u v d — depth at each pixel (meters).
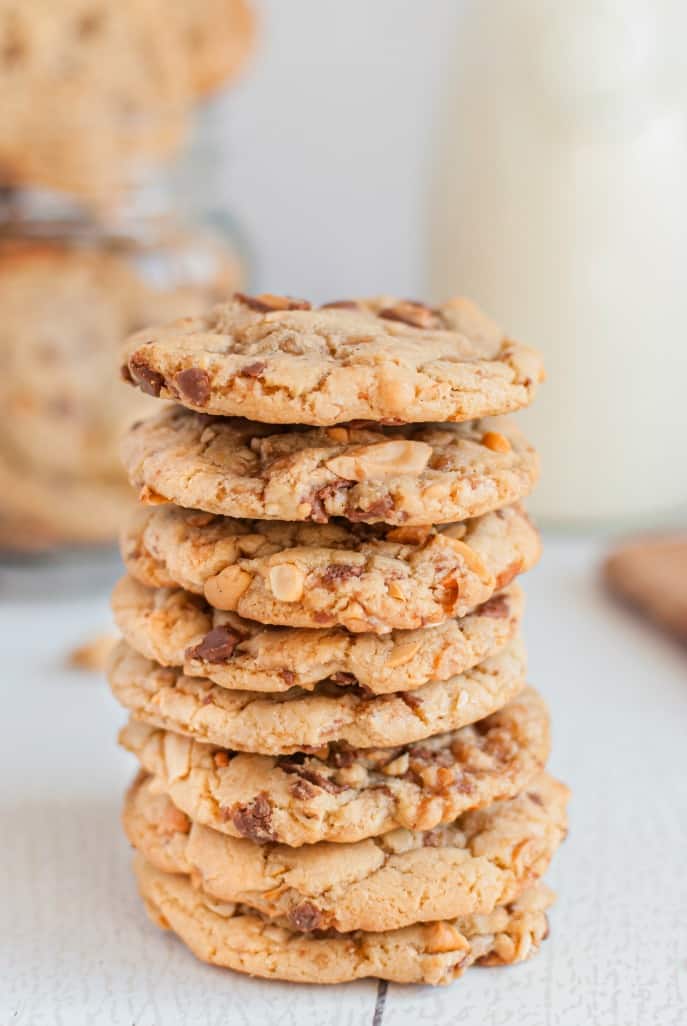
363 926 0.40
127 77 0.58
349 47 0.69
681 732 0.50
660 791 0.47
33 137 0.56
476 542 0.40
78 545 0.59
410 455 0.39
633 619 0.58
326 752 0.40
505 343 0.41
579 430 0.62
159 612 0.41
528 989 0.40
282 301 0.41
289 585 0.39
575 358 0.62
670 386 0.62
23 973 0.41
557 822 0.42
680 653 0.55
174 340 0.40
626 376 0.62
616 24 0.59
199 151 0.59
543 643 0.56
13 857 0.45
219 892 0.40
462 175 0.61
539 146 0.60
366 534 0.40
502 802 0.42
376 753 0.40
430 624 0.39
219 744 0.40
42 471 0.58
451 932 0.40
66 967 0.41
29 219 0.57
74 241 0.57
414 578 0.39
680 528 0.66
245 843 0.41
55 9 0.57
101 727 0.51
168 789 0.41
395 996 0.40
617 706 0.52
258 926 0.41
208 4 0.60
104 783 0.48
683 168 0.60
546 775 0.43
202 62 0.60
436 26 0.68
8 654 0.55
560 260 0.61
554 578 0.61
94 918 0.43
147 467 0.40
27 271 0.57
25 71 0.56
